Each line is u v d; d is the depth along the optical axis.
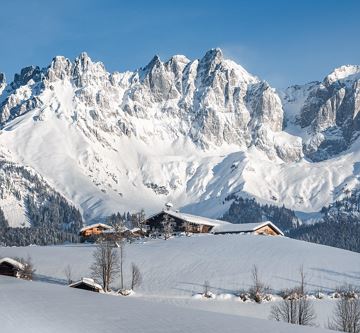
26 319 54.78
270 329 60.47
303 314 116.94
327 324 114.81
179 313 66.31
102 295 82.94
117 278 156.62
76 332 51.06
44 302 67.50
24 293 76.75
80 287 126.81
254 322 64.56
